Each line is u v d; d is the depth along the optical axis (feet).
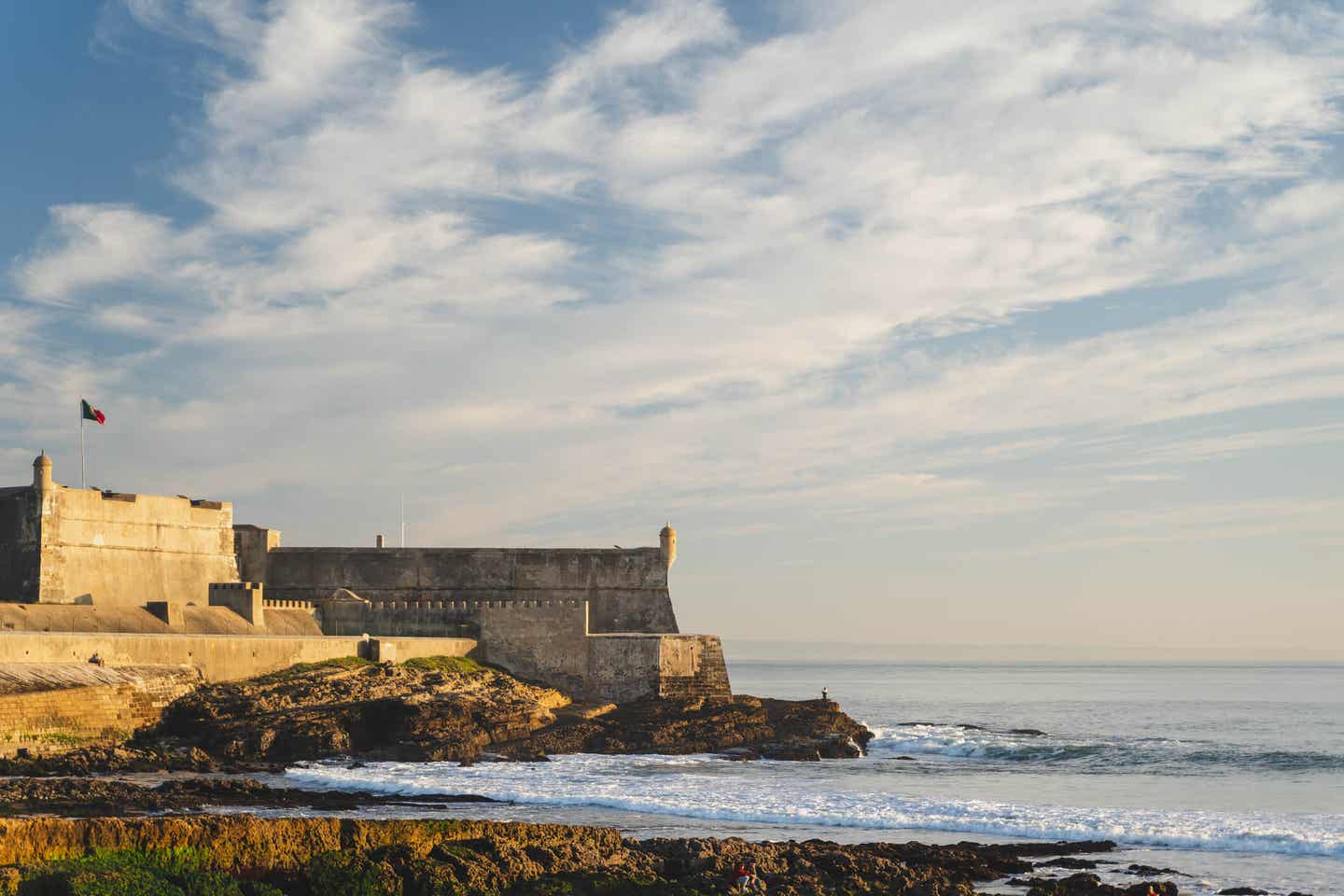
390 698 259.19
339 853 130.82
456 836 142.72
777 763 263.29
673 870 144.66
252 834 129.39
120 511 302.86
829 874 146.00
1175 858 167.12
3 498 287.28
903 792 222.69
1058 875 155.43
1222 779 247.50
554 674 309.83
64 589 284.61
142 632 273.75
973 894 141.90
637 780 227.81
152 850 124.77
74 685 223.10
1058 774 253.03
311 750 244.42
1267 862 164.55
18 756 210.18
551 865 139.74
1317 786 238.68
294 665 277.64
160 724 240.32
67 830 123.44
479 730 263.29
